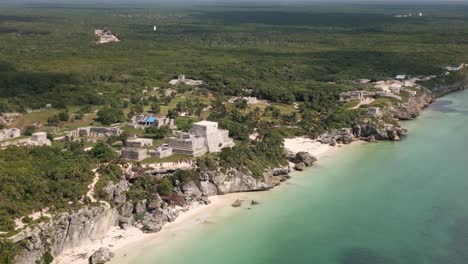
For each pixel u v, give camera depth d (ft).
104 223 457.27
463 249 449.89
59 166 491.72
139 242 452.35
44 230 407.85
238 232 475.31
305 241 462.60
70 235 430.61
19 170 467.93
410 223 496.64
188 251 441.27
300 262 429.38
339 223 496.23
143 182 514.68
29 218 408.26
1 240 379.76
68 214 428.56
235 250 445.37
